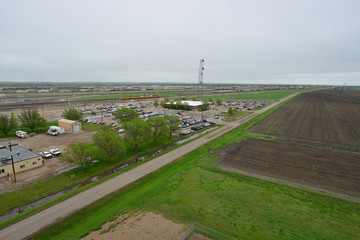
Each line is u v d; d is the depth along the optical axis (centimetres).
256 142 5528
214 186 3181
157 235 2122
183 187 3142
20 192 3169
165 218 2406
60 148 5094
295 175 3600
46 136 6184
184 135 6494
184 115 9750
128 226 2277
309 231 2230
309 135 6269
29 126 6488
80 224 2361
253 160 4272
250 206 2670
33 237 2147
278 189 3117
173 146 5500
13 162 3756
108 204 2739
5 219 2542
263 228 2264
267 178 3478
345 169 3859
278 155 4562
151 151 5088
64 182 3522
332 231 2238
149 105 13262
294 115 9700
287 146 5203
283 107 12394
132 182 3291
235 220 2388
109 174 3869
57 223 2358
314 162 4181
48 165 4181
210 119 9006
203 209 2594
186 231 2147
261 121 8400
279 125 7650
